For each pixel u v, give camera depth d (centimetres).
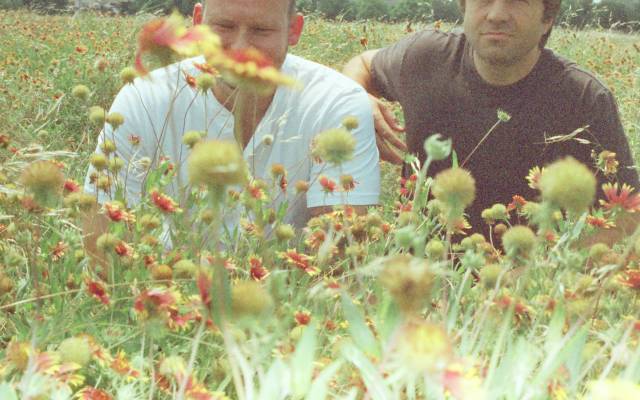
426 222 217
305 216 307
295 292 192
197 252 189
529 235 151
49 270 193
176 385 131
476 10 307
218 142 107
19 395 118
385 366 98
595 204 317
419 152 358
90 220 229
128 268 187
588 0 1131
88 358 130
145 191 242
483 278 157
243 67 116
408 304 92
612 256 186
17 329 168
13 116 493
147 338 159
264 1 257
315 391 96
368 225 227
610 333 142
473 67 336
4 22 1167
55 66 748
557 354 115
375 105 348
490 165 340
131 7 1223
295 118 297
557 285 156
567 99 327
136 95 299
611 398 79
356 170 290
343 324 165
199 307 137
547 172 116
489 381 105
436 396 102
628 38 1109
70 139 513
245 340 138
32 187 147
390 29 1084
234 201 214
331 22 1174
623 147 327
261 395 98
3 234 216
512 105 331
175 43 123
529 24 300
